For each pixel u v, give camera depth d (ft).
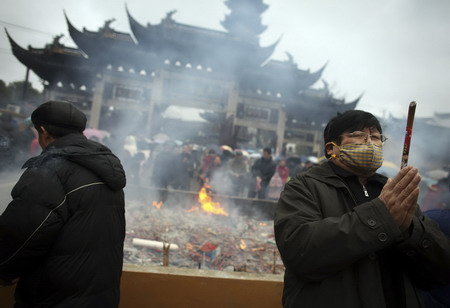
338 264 3.58
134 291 7.19
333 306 3.71
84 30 94.17
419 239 3.69
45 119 5.05
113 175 4.99
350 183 4.46
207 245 11.84
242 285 7.30
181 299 7.23
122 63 95.20
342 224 3.62
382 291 3.70
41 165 4.53
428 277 3.97
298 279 4.09
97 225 4.72
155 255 11.72
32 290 4.50
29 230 4.19
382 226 3.47
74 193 4.57
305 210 4.14
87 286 4.54
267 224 18.97
